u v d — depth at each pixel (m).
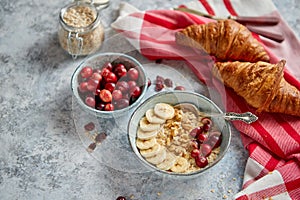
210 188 0.73
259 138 0.76
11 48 0.86
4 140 0.77
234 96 0.81
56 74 0.83
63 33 0.82
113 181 0.74
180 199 0.72
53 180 0.74
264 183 0.72
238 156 0.76
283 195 0.72
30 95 0.81
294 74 0.83
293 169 0.73
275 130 0.77
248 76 0.78
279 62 0.77
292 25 0.89
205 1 0.90
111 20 0.89
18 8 0.91
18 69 0.84
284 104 0.77
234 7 0.90
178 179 0.74
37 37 0.88
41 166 0.75
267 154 0.75
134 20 0.86
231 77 0.79
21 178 0.74
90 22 0.82
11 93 0.81
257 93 0.77
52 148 0.76
